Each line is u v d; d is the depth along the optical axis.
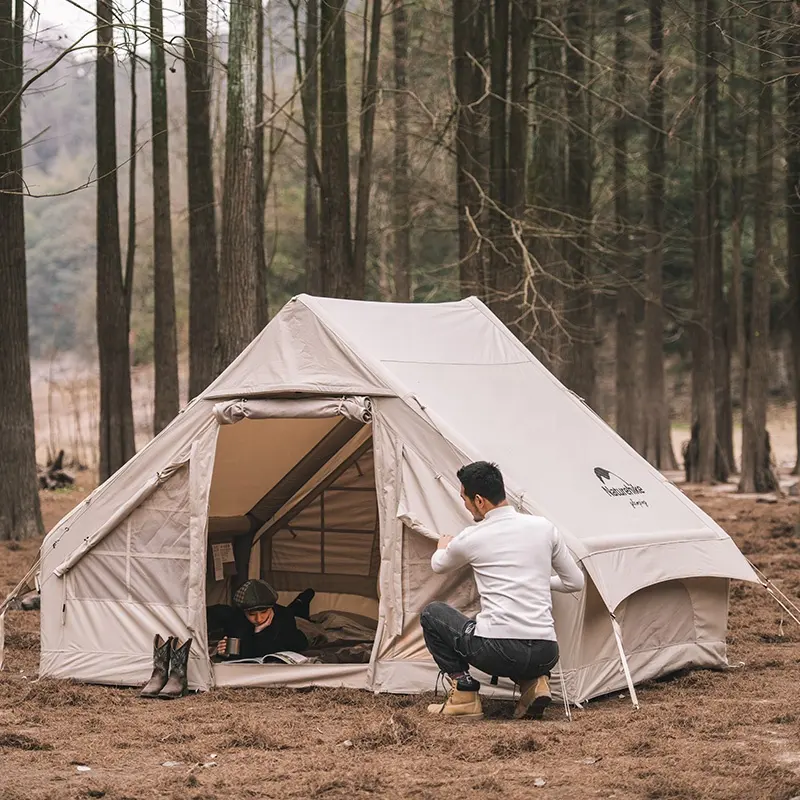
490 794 4.82
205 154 19.38
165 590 7.43
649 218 26.84
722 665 7.94
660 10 18.86
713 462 25.70
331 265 16.73
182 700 6.96
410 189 24.86
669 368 46.78
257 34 15.80
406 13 23.16
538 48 21.33
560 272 22.12
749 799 4.66
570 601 6.63
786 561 13.41
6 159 15.20
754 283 23.55
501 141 18.66
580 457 7.77
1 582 12.52
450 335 8.20
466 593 6.83
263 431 8.57
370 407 7.22
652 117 25.80
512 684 6.62
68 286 60.78
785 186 24.53
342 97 16.84
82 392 47.38
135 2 9.20
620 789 4.88
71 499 23.39
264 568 9.84
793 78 13.40
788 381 43.84
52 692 7.11
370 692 6.97
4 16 13.76
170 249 19.53
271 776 5.15
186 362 46.38
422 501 7.01
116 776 5.21
